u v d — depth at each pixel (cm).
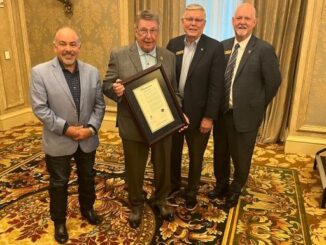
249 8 222
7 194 271
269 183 293
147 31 189
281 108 377
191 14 210
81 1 400
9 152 355
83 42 415
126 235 223
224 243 215
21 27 435
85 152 206
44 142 198
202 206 257
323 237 222
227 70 237
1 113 430
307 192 278
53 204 208
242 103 231
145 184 288
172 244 214
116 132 423
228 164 265
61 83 189
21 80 452
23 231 226
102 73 420
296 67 365
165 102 206
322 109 347
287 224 235
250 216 244
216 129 253
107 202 262
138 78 195
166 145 216
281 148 373
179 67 227
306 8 336
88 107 201
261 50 227
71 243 214
